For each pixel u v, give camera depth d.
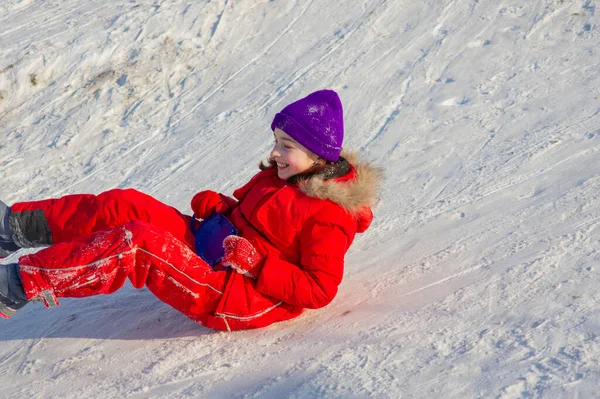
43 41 7.68
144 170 5.62
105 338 3.04
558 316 2.52
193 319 2.91
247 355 2.69
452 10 7.55
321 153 2.88
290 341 2.76
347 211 2.83
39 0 9.23
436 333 2.55
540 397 2.05
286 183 2.97
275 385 2.38
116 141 6.25
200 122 6.34
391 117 5.65
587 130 4.69
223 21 7.91
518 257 3.13
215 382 2.51
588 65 5.95
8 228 2.98
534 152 4.48
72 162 5.99
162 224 3.03
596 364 2.16
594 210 3.49
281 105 6.35
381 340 2.58
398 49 6.97
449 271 3.16
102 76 7.21
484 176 4.28
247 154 5.58
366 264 3.43
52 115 6.75
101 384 2.64
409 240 3.62
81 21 8.18
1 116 6.84
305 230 2.82
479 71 6.20
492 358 2.30
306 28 7.75
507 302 2.72
